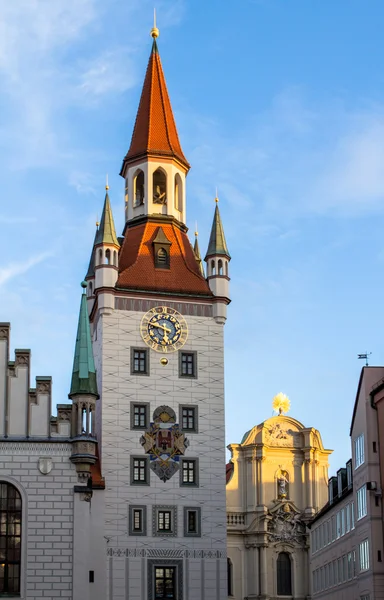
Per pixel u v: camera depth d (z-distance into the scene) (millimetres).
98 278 80188
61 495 68875
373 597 70375
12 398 70375
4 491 68750
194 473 77125
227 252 83188
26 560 67500
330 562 90312
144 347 79250
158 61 92688
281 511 102750
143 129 88500
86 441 69625
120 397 77625
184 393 78875
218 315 81188
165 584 74312
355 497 77500
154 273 81812
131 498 75312
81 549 68000
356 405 77250
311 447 104375
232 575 100938
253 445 104000
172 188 86688
